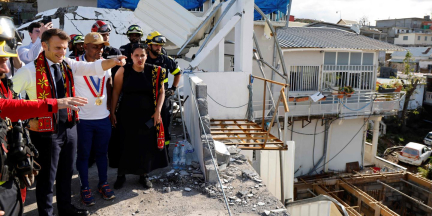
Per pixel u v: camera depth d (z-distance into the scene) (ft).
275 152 18.44
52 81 8.43
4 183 6.36
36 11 47.06
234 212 10.46
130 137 11.41
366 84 58.70
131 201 11.12
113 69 13.33
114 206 10.76
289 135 52.90
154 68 11.48
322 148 55.98
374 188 55.42
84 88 10.37
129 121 11.37
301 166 55.06
